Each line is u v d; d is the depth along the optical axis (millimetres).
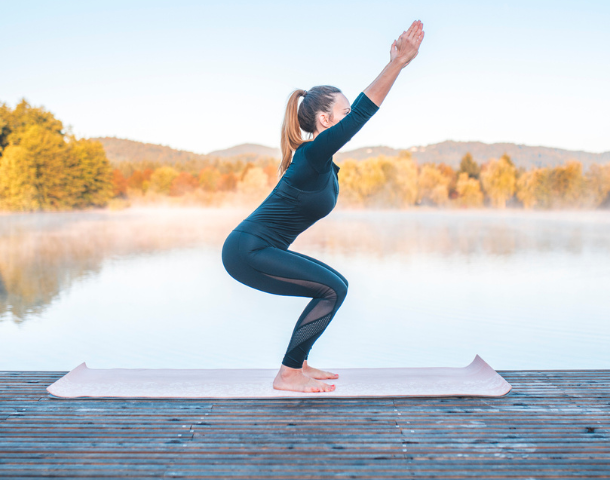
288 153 1824
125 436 1480
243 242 1660
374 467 1301
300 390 1797
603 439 1453
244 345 3701
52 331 4098
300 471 1281
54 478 1248
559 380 1955
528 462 1322
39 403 1740
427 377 1985
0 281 6445
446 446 1412
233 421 1578
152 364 3246
